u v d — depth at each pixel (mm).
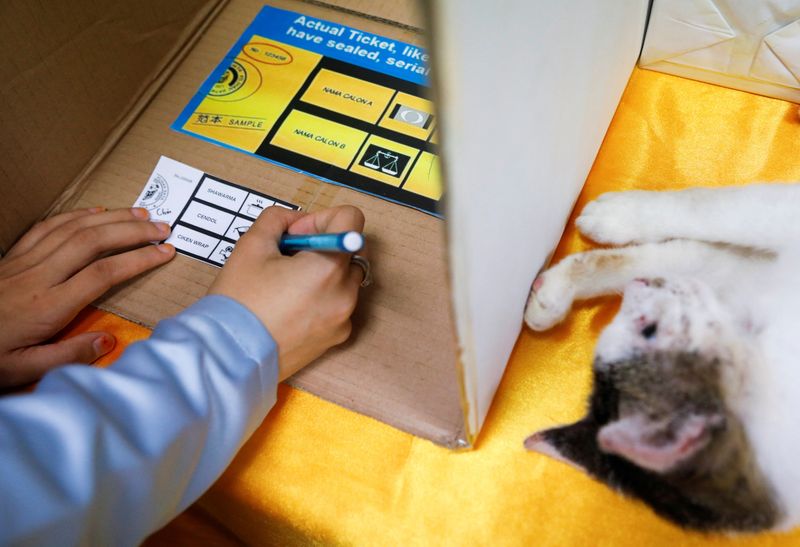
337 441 649
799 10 666
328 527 620
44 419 435
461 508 611
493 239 444
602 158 772
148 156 818
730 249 622
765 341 562
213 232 762
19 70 687
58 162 779
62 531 416
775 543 551
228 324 557
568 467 607
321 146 795
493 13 323
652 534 576
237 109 831
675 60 789
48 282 696
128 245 752
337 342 653
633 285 629
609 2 550
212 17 900
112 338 714
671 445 563
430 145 777
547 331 666
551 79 457
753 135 764
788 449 542
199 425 499
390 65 830
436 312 691
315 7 884
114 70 800
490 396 618
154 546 622
